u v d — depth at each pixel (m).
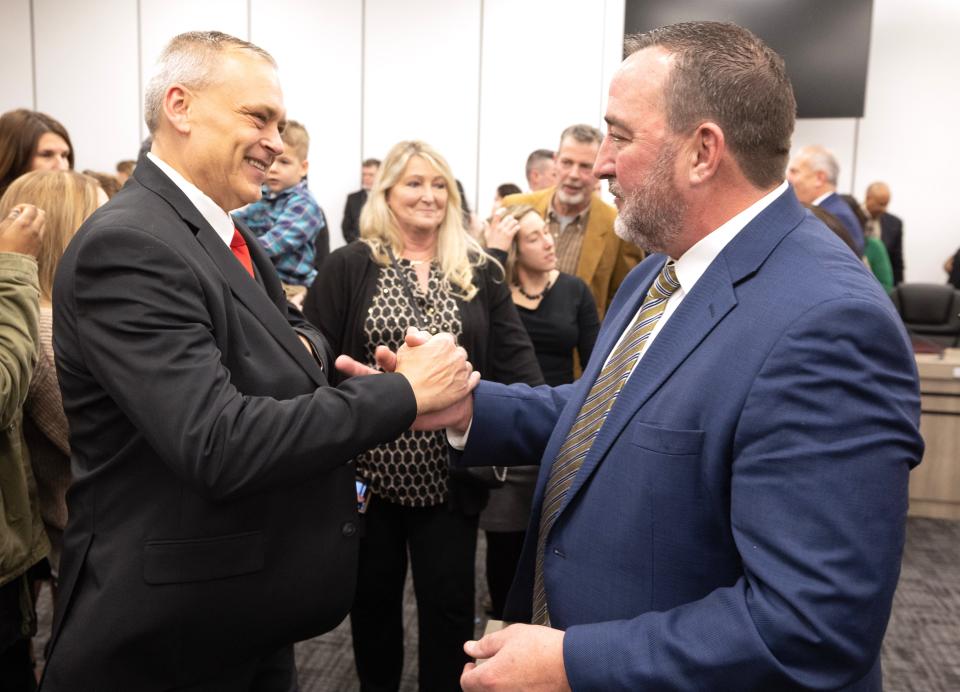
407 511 1.95
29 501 1.50
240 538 1.11
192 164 1.14
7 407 1.31
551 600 1.02
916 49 6.43
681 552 0.89
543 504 1.11
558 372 2.47
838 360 0.78
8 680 1.57
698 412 0.87
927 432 3.77
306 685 2.29
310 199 2.91
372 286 1.93
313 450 1.02
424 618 1.94
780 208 0.94
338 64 6.74
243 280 1.15
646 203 0.95
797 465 0.77
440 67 6.63
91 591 1.09
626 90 0.95
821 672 0.75
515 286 2.47
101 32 6.89
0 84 7.05
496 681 0.87
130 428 1.08
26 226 1.45
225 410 0.98
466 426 1.24
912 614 2.77
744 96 0.90
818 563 0.75
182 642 1.10
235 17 6.77
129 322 0.98
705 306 0.92
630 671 0.81
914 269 6.66
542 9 6.41
